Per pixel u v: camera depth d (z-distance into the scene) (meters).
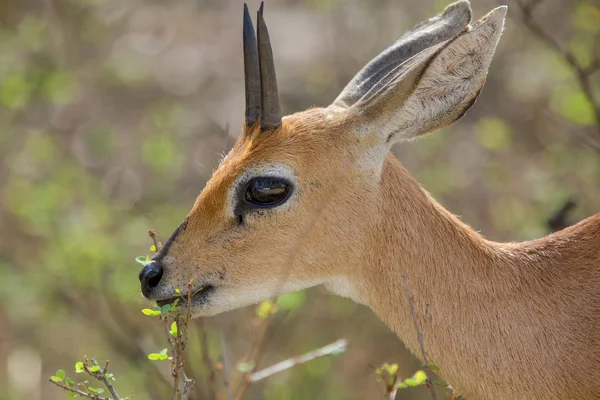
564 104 13.11
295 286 8.46
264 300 9.33
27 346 14.15
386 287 8.45
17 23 17.67
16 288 13.72
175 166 15.32
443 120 8.42
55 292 13.74
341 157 8.40
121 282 13.04
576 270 8.42
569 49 13.60
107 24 18.58
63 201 14.42
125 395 11.91
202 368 11.74
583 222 8.81
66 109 17.28
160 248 8.49
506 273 8.41
